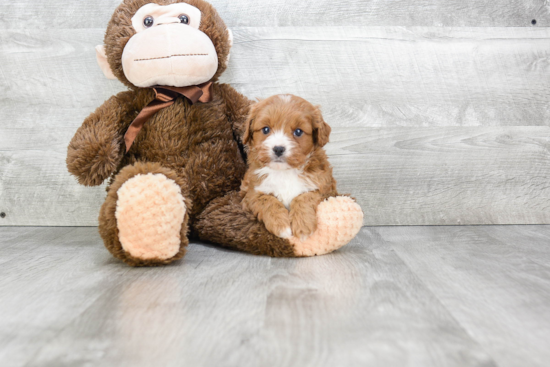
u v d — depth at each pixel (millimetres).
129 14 1717
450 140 2139
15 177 2162
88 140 1609
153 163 1568
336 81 2113
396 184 2145
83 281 1347
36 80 2127
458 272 1413
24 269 1471
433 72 2119
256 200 1587
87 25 2107
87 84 2133
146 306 1149
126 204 1436
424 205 2152
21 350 933
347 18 2102
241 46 2102
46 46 2115
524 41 2123
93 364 875
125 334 997
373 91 2117
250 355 903
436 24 2109
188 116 1743
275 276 1377
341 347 933
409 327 1024
